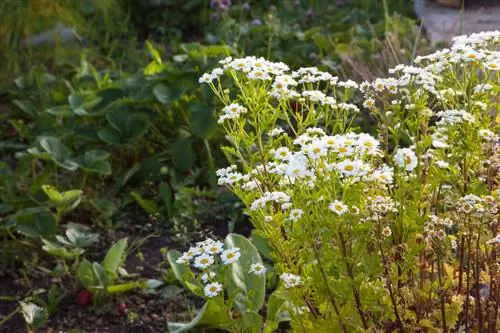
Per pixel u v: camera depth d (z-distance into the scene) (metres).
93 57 5.78
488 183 2.62
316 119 2.58
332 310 2.43
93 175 4.30
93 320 3.26
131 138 4.28
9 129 4.88
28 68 5.57
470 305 2.55
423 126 2.59
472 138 2.44
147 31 6.56
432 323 2.44
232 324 2.71
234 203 4.03
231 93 4.33
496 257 2.54
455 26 5.64
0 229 3.74
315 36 5.37
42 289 3.45
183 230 3.89
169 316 3.27
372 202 2.23
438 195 2.56
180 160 4.28
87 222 3.99
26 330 3.21
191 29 6.59
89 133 4.39
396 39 4.93
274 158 2.61
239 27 5.70
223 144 4.48
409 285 2.51
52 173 4.23
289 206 2.36
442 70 2.64
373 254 2.30
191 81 4.45
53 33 5.98
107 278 3.33
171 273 3.47
